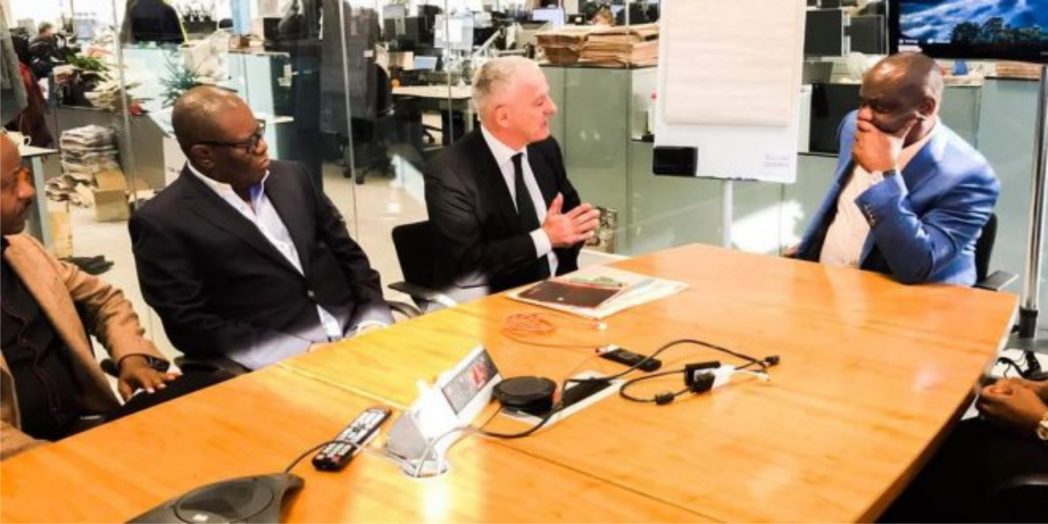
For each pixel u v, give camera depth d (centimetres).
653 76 440
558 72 457
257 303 242
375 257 528
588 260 467
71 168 438
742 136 293
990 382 186
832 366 174
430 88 653
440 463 136
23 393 200
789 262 254
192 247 234
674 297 221
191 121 232
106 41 451
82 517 124
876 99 225
